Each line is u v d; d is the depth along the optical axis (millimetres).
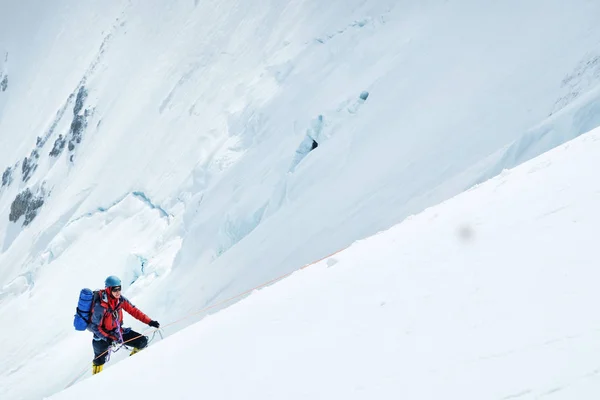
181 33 49375
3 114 83938
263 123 26016
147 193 36656
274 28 36031
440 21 21000
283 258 14961
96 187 42125
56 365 24109
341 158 18141
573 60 12453
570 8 15094
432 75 18250
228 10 44188
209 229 22109
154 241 31266
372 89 20266
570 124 9164
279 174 21188
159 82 45781
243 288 15352
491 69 15695
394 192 13656
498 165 10281
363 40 25266
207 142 33781
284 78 28906
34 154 63500
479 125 13555
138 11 61812
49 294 34469
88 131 53500
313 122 21234
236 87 34969
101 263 34406
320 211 15750
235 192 22297
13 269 46719
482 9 19391
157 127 40969
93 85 58344
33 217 53469
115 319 6617
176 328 16594
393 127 17391
